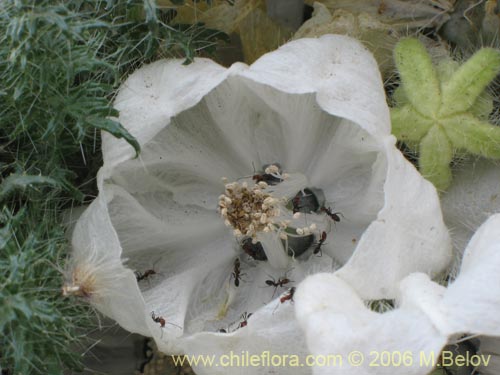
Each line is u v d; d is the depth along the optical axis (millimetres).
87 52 91
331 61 95
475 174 106
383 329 81
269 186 109
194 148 108
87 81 95
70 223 100
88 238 92
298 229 106
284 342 91
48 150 98
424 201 92
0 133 101
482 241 88
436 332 80
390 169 90
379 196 101
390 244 88
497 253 84
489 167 106
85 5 98
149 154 103
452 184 106
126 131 92
